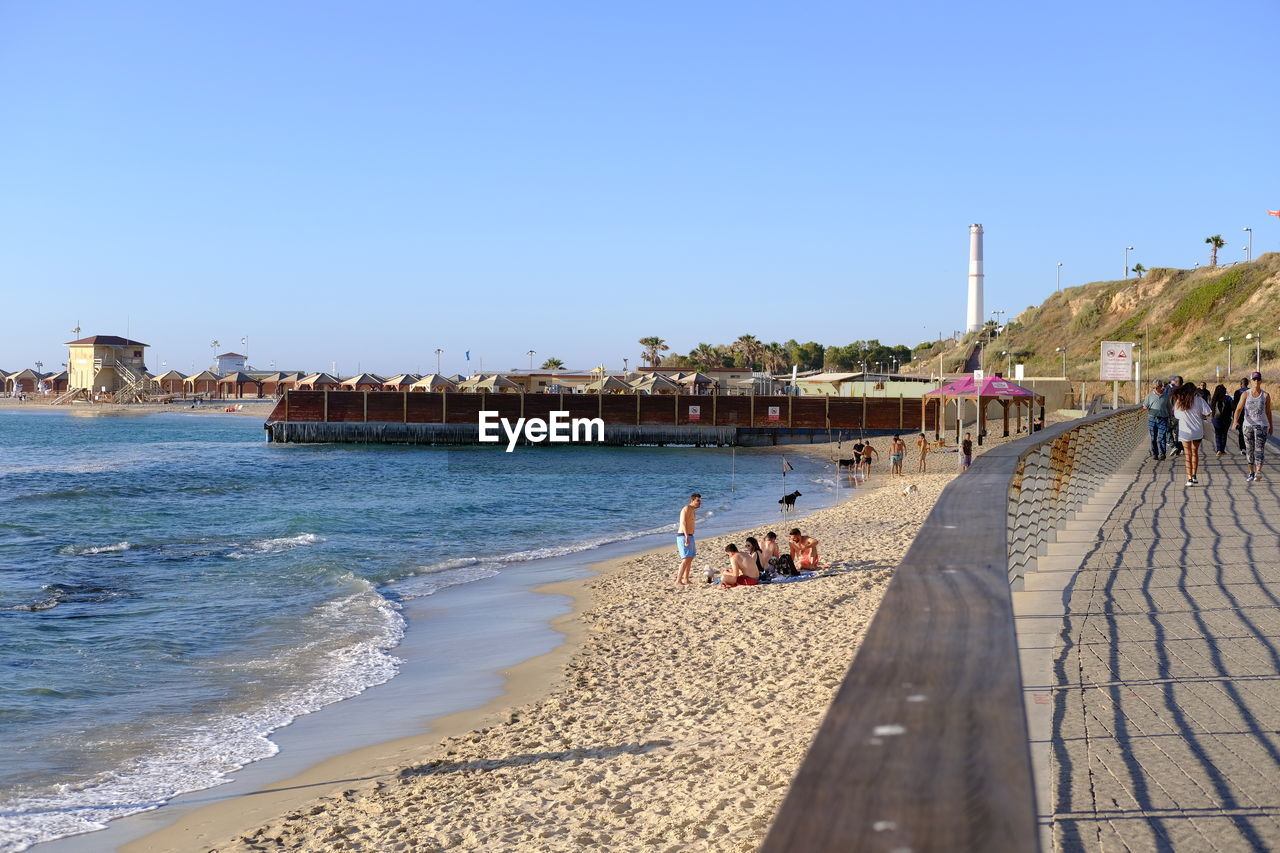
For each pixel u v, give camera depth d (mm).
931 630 2148
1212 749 4816
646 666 12570
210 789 9539
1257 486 16172
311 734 11102
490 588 20328
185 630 16734
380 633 16250
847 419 88312
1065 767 4660
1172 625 7266
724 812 6762
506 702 11844
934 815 1274
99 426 146500
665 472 61031
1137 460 21875
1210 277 127000
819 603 14984
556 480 54625
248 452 85125
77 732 11305
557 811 7688
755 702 9852
